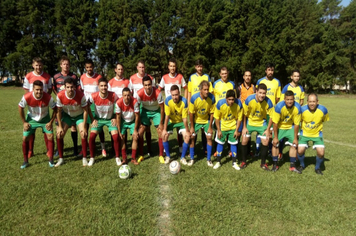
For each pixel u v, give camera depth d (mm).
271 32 31516
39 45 32000
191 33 32062
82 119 5027
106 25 31109
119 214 3178
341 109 15516
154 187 3924
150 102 5250
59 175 4320
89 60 5758
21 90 27609
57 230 2879
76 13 32031
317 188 3969
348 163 5152
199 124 5188
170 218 3129
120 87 5949
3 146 5867
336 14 39500
